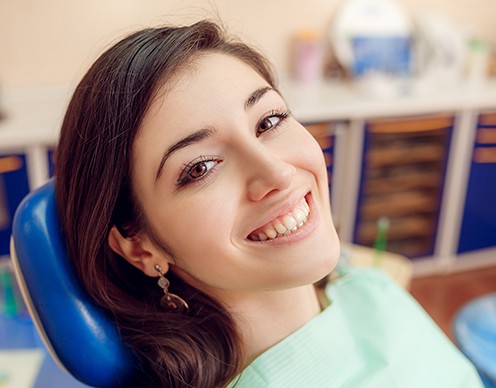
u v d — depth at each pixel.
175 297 0.81
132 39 0.72
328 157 2.31
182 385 0.77
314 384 0.82
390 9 2.66
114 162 0.70
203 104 0.68
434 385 0.91
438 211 2.59
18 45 2.20
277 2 2.50
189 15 0.89
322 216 0.77
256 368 0.80
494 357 1.43
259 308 0.82
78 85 0.74
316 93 2.44
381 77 2.54
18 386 1.08
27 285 0.76
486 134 2.46
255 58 0.81
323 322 0.86
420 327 0.99
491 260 2.78
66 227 0.77
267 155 0.68
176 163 0.68
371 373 0.87
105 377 0.80
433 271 2.72
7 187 1.94
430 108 2.35
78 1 2.20
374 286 1.05
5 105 2.15
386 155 2.40
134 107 0.68
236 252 0.71
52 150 1.95
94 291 0.79
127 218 0.76
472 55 2.64
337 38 2.61
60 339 0.76
